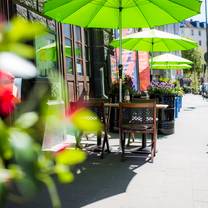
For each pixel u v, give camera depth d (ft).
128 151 24.56
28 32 2.13
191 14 22.89
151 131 22.74
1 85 2.50
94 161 22.44
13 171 2.20
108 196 16.26
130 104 22.47
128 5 24.81
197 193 16.58
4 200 2.16
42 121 2.51
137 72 67.46
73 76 37.76
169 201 15.61
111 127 34.53
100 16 26.48
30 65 2.23
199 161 22.49
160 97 33.24
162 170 20.43
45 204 14.83
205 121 46.24
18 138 2.26
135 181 18.44
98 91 45.01
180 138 31.24
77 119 2.46
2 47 2.13
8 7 23.52
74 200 15.75
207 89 120.98
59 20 24.41
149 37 33.14
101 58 45.24
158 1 22.66
